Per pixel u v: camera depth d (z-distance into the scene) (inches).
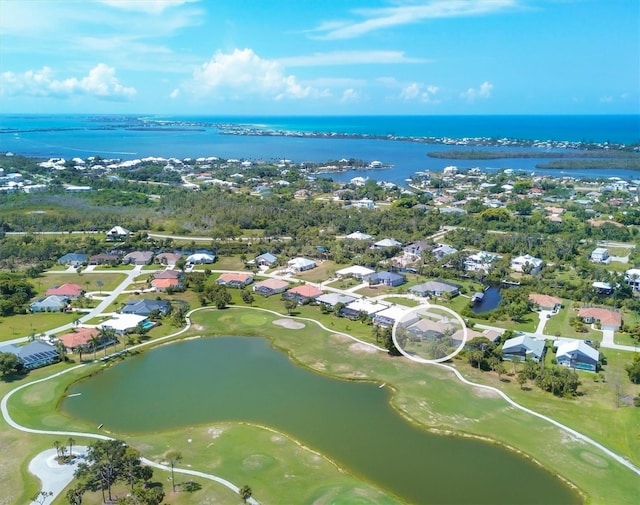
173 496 2716.5
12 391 3841.0
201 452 3112.7
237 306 5708.7
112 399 3786.9
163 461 3016.7
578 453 3085.6
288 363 4402.1
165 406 3688.5
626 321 5137.8
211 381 4074.8
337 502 2682.1
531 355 4249.5
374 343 4726.9
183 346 4761.3
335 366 4298.7
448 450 3157.0
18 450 3107.8
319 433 3344.0
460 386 3902.6
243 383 4037.9
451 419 3479.3
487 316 5241.1
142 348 4675.2
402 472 2950.3
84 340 4581.7
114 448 2807.6
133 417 3540.8
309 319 5329.7
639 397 3604.8
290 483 2837.1
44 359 4308.6
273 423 3462.1
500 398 3720.5
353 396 3828.7
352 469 2977.4
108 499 2679.6
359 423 3467.0
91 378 4133.9
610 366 4195.4
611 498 2719.0
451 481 2871.6
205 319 5334.6
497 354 4298.7
